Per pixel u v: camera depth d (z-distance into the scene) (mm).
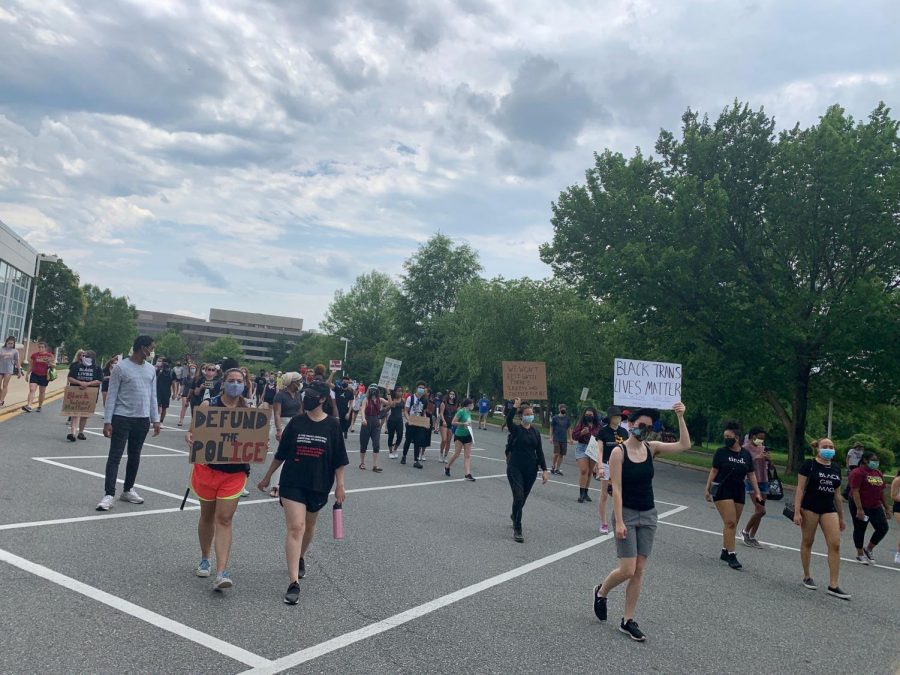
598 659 4680
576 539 8891
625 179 24484
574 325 41219
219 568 5250
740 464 8320
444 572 6570
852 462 12047
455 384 58406
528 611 5609
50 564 5504
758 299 22203
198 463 5375
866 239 20375
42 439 12516
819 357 21828
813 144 20719
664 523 11422
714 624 5777
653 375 9344
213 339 189500
